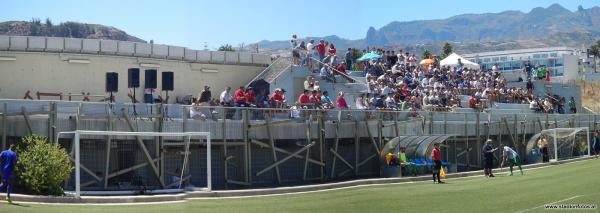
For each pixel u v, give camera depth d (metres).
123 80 35.88
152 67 36.78
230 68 40.28
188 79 38.41
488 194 23.75
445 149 39.06
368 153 35.31
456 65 58.03
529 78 62.56
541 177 30.77
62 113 25.77
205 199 24.56
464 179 33.00
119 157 27.19
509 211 18.45
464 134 40.84
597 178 27.77
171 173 28.48
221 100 32.06
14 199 21.70
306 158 32.34
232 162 30.33
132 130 27.08
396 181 31.84
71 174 26.08
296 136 31.94
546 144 43.53
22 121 25.59
